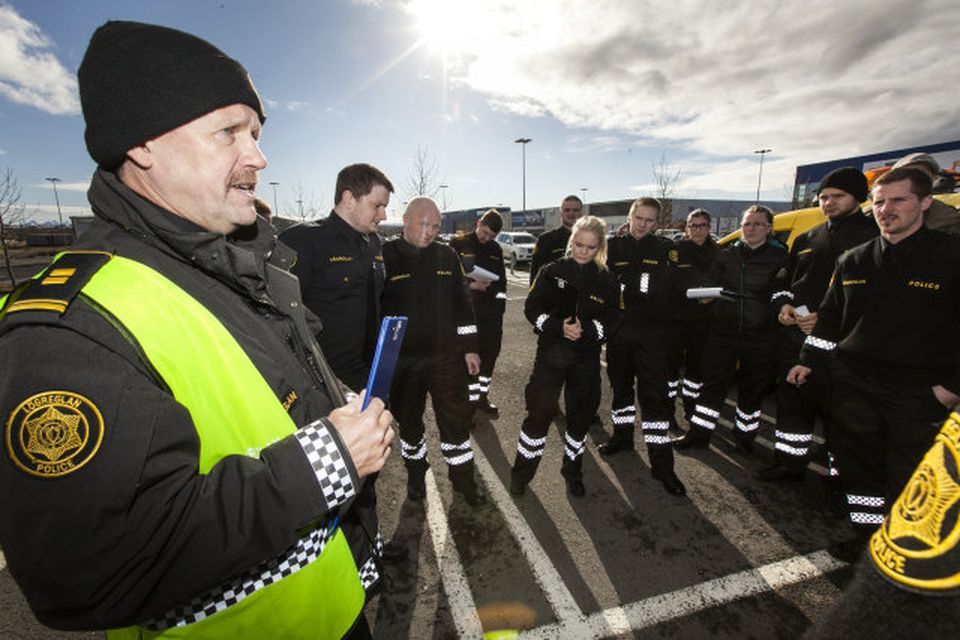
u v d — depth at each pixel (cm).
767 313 327
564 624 197
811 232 310
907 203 200
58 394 57
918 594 52
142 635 77
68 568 56
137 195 77
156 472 60
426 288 259
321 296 225
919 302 202
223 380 74
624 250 329
